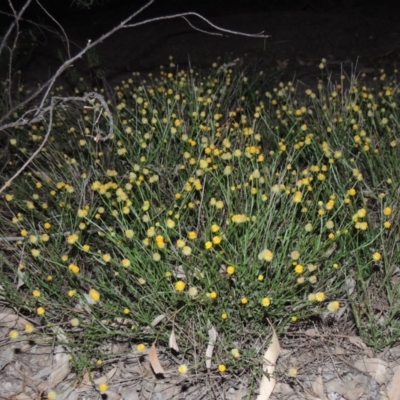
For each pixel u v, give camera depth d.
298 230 1.13
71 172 1.32
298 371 0.99
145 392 0.98
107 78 2.31
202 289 1.03
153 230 1.01
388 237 1.12
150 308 1.03
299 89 2.08
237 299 1.02
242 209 1.17
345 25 2.52
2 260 1.15
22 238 1.20
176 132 1.43
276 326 1.04
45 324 1.08
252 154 1.26
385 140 1.42
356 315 0.99
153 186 1.31
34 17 3.03
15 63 2.25
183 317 1.02
